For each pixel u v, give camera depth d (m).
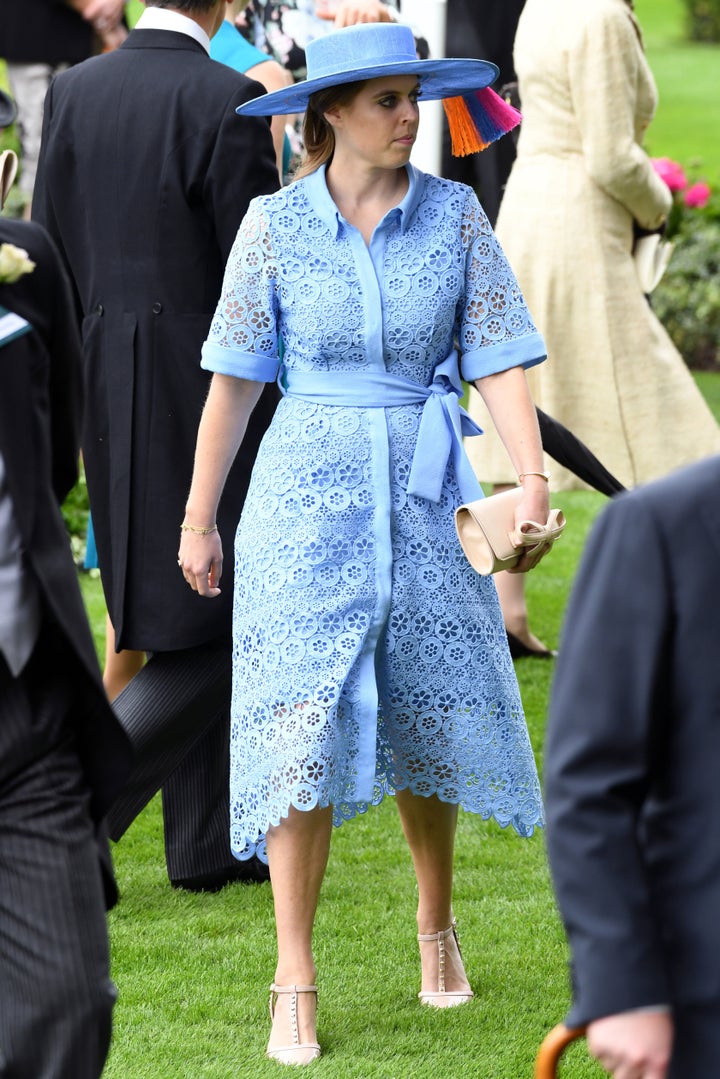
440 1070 10.73
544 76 20.62
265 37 19.38
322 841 11.20
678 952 6.17
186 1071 10.73
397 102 10.91
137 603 13.68
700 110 81.88
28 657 8.43
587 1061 10.86
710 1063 6.07
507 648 11.66
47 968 8.20
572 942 6.16
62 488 9.22
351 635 10.99
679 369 21.05
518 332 11.36
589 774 6.21
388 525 11.04
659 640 6.13
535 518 11.09
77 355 9.02
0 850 8.37
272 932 13.34
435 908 11.91
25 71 27.59
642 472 20.80
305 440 11.12
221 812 14.30
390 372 11.16
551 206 20.70
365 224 11.12
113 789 8.72
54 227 14.30
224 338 11.33
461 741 11.25
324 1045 11.20
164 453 13.66
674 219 39.69
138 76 13.70
